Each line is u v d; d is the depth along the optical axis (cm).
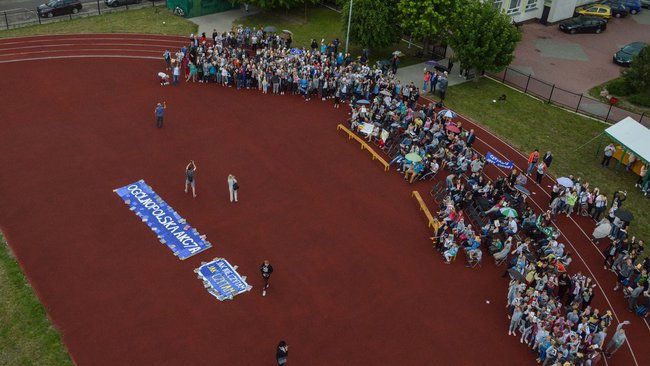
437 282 2844
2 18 5234
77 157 3491
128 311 2539
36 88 4188
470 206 3281
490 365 2458
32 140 3609
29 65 4494
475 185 3378
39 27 5109
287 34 4959
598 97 4728
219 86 4406
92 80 4353
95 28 5162
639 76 4697
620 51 5316
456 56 4684
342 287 2758
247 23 5484
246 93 4338
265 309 2608
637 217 3456
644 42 5631
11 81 4253
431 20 4678
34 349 2345
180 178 3384
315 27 5484
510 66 5103
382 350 2470
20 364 2284
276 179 3441
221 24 5434
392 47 5259
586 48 5581
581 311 2714
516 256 2897
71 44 4853
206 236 2978
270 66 4344
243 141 3766
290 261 2875
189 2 5444
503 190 3375
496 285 2862
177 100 4169
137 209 3120
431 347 2508
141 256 2828
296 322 2559
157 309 2561
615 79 5022
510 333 2606
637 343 2670
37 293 2594
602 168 3875
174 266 2786
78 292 2612
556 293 2845
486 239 3062
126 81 4372
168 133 3781
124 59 4694
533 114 4416
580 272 2816
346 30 4834
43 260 2766
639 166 3762
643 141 3634
